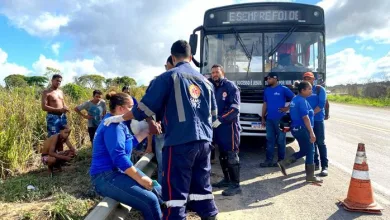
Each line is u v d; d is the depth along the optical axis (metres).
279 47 7.98
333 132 12.42
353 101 33.41
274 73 7.20
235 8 8.12
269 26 8.02
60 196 4.53
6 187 5.22
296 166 7.40
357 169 4.93
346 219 4.56
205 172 3.67
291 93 7.09
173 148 3.48
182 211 3.48
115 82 17.73
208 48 8.20
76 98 12.35
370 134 11.94
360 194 4.86
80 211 4.24
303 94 6.06
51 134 7.15
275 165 7.38
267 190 5.81
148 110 3.50
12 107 8.20
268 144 7.36
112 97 4.09
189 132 3.45
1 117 7.30
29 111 8.34
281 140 7.22
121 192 3.82
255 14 8.07
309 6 8.05
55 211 4.04
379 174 6.78
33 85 11.03
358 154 4.95
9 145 6.45
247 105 7.88
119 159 3.75
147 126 4.64
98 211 3.56
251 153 8.81
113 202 3.86
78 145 9.03
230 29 8.09
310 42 8.00
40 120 8.27
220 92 5.70
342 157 8.23
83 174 6.07
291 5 8.02
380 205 5.06
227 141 5.55
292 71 7.88
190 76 3.59
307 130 6.05
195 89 3.57
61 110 7.20
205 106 3.63
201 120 3.56
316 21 8.02
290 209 4.94
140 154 6.59
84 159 7.38
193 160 3.52
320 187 5.92
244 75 7.98
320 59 7.95
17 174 6.33
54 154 6.09
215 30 8.16
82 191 5.06
